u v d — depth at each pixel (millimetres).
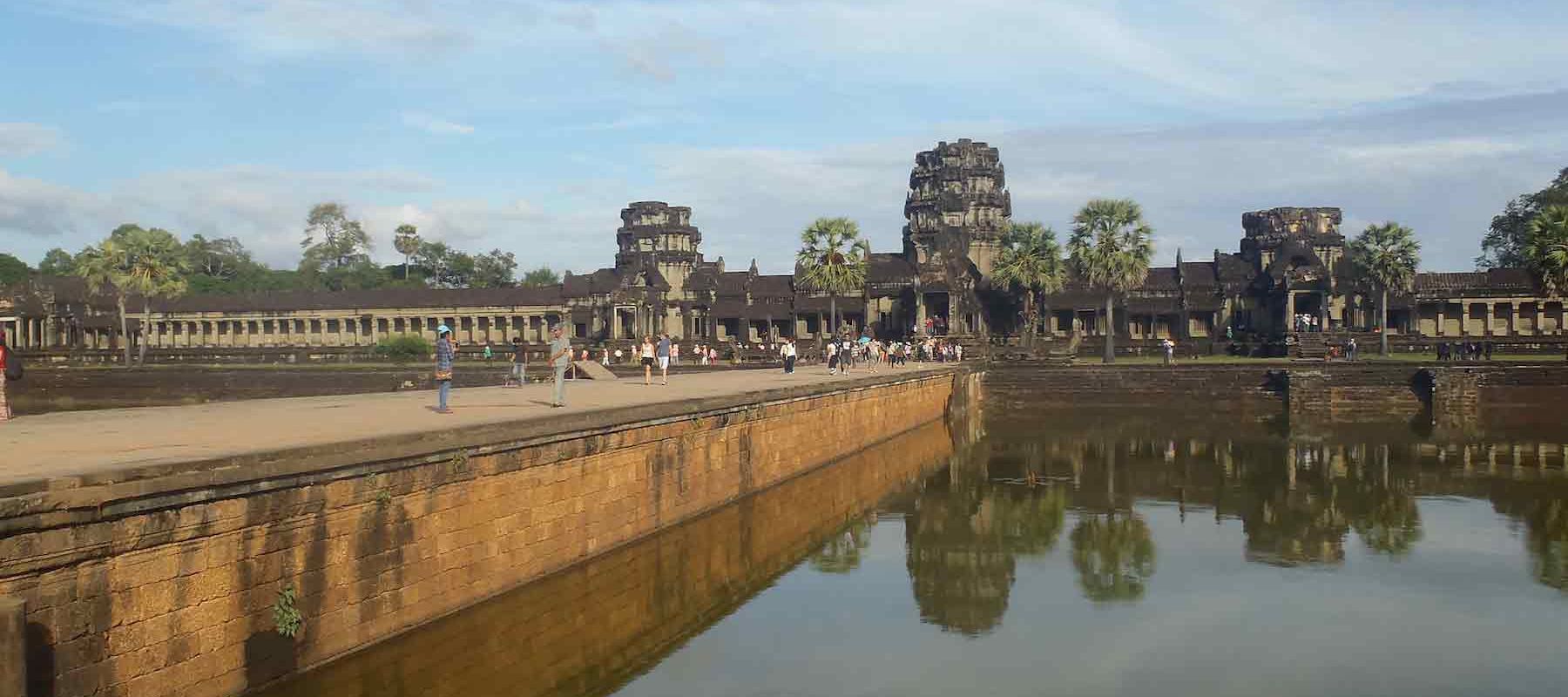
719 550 28719
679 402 29672
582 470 24359
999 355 91625
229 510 14648
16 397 96875
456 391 38000
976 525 33719
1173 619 23125
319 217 188500
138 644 13391
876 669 19719
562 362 29000
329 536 16609
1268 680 19312
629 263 125000
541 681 18438
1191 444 54688
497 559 21016
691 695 18125
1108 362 86188
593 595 23406
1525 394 65938
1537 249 71625
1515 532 31797
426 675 17875
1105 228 88875
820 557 29125
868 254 117625
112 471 12891
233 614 14820
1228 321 108750
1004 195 118875
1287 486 40719
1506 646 21219
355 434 18797
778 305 117312
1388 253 92312
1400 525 32969
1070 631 22281
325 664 16500
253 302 134125
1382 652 20891
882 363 81062
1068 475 44656
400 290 132125
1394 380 69062
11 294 129875
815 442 43906
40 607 12156
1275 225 112188
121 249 107750
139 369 95250
